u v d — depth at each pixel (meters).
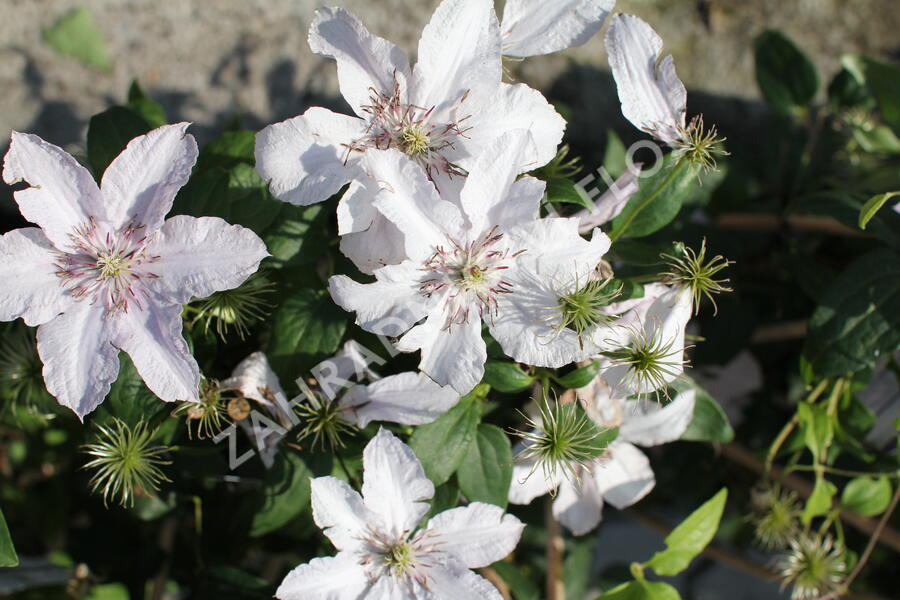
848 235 0.70
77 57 0.72
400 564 0.52
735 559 0.69
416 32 0.73
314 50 0.51
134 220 0.50
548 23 0.53
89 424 0.56
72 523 0.73
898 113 0.69
